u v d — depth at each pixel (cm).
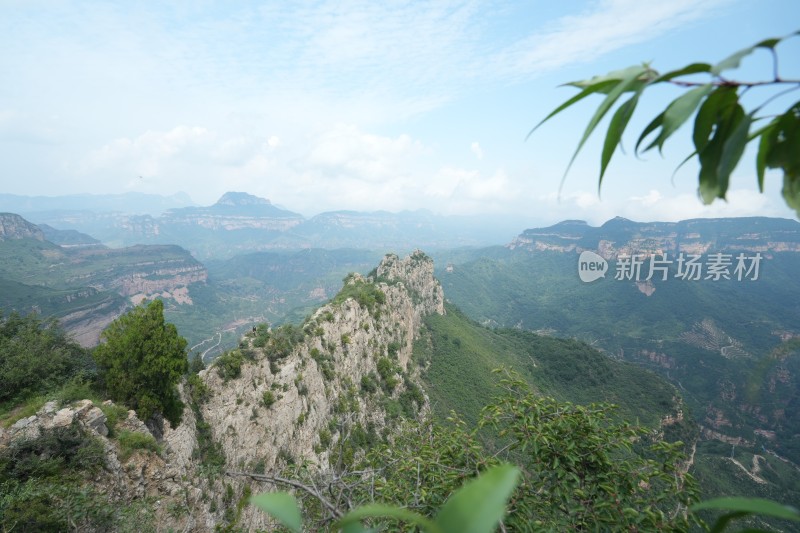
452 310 14488
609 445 863
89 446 1698
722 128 221
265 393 3553
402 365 7275
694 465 9419
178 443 2486
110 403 2169
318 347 4856
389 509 138
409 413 5984
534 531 754
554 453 881
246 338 3966
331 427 4262
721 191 209
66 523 1293
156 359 2414
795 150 221
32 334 2441
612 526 786
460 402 8169
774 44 181
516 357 11900
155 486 1942
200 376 3164
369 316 6956
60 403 1911
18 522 1216
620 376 12006
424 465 927
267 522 2845
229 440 3038
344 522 146
